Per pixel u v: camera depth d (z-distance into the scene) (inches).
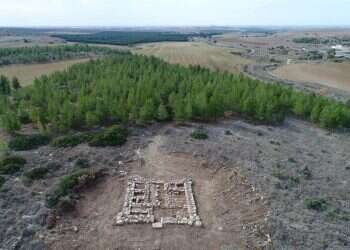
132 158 1301.7
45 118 1585.9
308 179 1213.7
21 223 891.4
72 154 1286.9
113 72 2517.2
